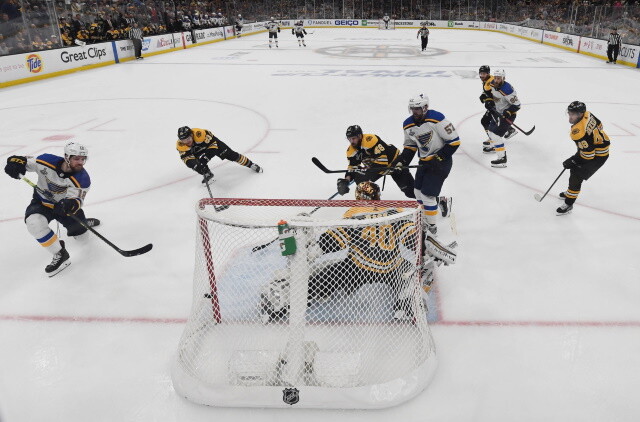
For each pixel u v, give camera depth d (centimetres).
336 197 511
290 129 792
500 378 255
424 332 259
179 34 2078
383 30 3212
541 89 1120
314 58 1741
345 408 234
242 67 1523
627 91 1091
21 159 349
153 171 609
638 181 548
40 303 330
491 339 285
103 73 1432
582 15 1941
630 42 1603
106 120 882
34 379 262
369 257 279
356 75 1341
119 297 337
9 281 360
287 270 258
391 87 1152
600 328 294
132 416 236
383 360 255
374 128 789
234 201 268
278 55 1842
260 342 262
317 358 243
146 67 1549
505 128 576
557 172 579
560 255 383
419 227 264
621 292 331
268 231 358
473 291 333
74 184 353
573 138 414
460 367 263
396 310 281
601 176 565
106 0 1883
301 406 234
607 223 439
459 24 3309
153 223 457
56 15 1420
